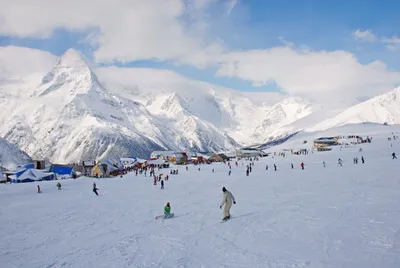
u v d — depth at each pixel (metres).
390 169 52.31
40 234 23.58
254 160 129.25
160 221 26.08
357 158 79.69
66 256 17.73
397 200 25.92
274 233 19.64
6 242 21.34
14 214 33.53
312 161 92.94
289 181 50.25
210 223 23.86
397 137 145.25
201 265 15.24
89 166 147.38
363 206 24.70
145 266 15.48
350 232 18.30
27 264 16.62
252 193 39.44
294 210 25.69
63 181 85.12
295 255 15.63
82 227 25.50
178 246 18.48
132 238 20.89
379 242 16.28
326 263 14.34
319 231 19.11
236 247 17.59
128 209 33.81
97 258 17.06
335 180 45.12
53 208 37.12
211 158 182.25
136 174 102.56
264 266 14.56
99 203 39.94
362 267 13.60
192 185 58.38
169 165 162.62
